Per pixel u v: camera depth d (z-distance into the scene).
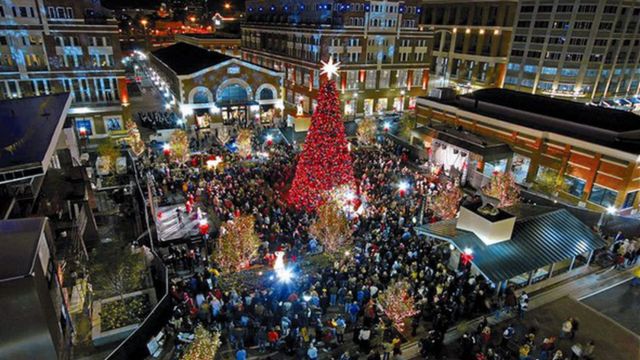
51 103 27.45
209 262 23.05
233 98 55.50
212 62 56.12
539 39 68.38
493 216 21.86
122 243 24.94
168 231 27.33
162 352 17.39
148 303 19.56
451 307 19.12
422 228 23.97
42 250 14.70
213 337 14.66
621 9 64.62
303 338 17.31
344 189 25.42
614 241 26.77
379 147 43.00
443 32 82.06
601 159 32.03
